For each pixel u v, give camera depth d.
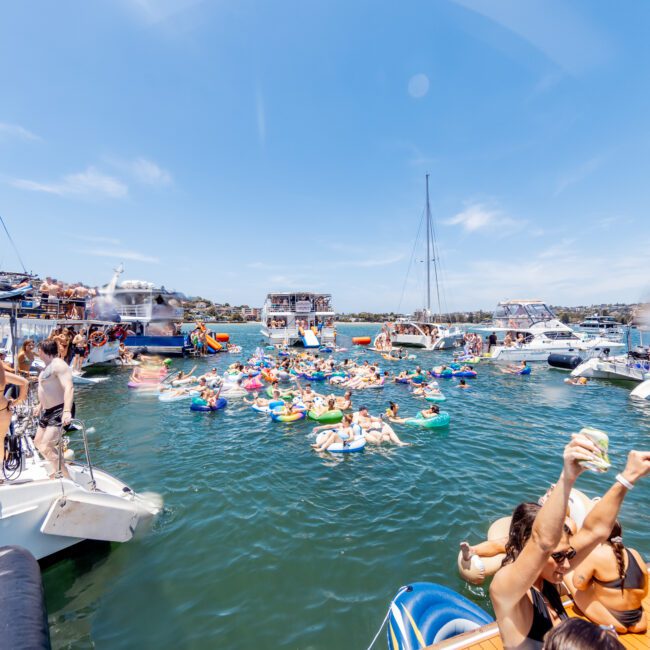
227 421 13.52
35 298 18.97
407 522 6.74
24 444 6.48
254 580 5.23
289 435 11.95
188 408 15.32
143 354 32.94
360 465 9.52
